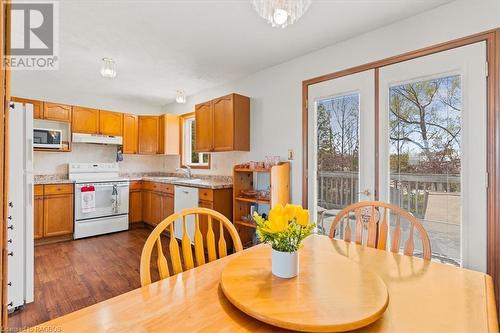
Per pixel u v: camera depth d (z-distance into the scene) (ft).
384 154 7.46
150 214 14.75
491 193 5.82
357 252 4.25
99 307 2.59
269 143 10.60
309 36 7.99
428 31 6.69
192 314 2.49
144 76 11.62
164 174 17.69
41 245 11.64
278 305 2.48
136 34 7.82
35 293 7.32
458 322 2.34
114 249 11.16
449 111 6.43
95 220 13.19
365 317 2.29
